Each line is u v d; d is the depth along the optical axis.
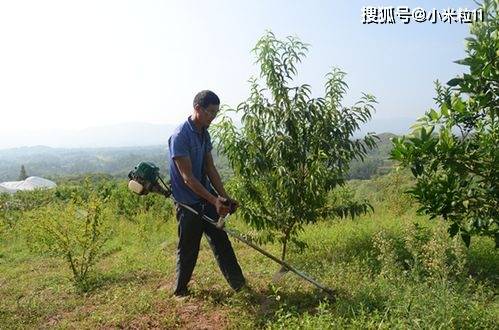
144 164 5.32
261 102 6.46
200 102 5.07
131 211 14.84
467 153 4.05
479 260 6.13
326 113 6.53
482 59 3.78
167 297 5.64
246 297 5.34
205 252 8.20
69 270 7.81
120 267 7.62
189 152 5.15
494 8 3.83
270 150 6.32
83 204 7.24
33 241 7.85
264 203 6.89
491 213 4.21
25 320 5.63
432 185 4.31
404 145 4.04
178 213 5.37
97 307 5.82
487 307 4.56
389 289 4.75
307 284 5.60
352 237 7.86
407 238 5.44
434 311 4.09
